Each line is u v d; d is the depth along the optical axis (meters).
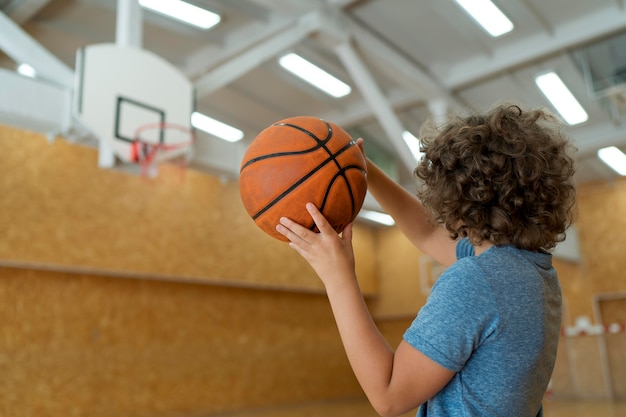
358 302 0.92
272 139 1.17
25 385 6.88
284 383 10.28
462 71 7.66
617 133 8.69
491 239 0.93
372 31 7.02
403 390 0.84
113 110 4.57
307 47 7.31
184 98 5.04
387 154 10.27
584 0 6.42
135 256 8.25
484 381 0.85
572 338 10.77
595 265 10.91
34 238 7.16
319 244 0.97
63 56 7.16
